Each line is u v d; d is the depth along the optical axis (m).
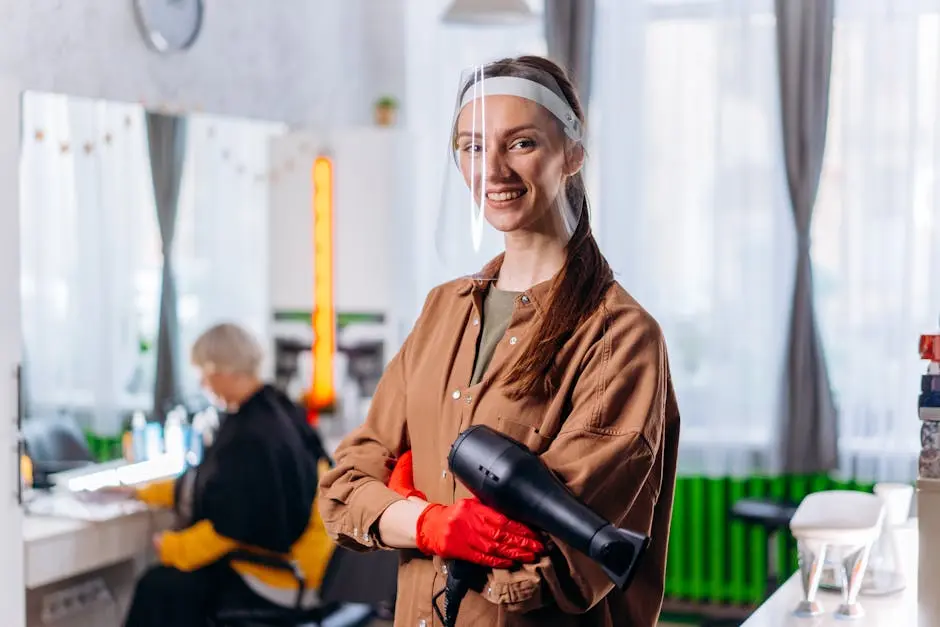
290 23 4.80
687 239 4.81
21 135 3.48
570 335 1.50
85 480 3.57
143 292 3.86
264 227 4.55
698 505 4.88
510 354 1.53
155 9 4.05
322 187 4.70
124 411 3.73
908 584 2.34
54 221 3.56
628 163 4.82
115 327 3.73
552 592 1.41
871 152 4.54
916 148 4.51
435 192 5.07
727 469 4.81
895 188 4.54
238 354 3.83
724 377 4.78
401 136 4.75
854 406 4.64
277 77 4.72
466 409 1.53
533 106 1.50
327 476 1.65
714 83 4.72
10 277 3.15
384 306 4.70
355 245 4.71
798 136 4.59
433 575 1.56
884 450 4.59
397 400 1.68
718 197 4.71
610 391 1.46
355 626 3.72
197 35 4.24
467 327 1.60
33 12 3.59
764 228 4.73
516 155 1.51
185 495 3.68
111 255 3.74
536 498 1.39
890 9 4.49
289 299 4.68
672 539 4.93
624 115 4.81
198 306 4.14
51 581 3.35
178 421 3.87
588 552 1.34
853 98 4.57
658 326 1.53
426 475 1.60
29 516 3.42
